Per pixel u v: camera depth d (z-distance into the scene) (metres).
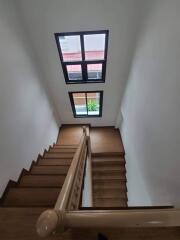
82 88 4.75
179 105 1.54
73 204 1.15
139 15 2.93
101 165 4.98
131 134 3.88
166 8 1.77
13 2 2.70
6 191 2.07
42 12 3.03
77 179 1.48
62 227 0.60
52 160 3.42
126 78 4.31
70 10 3.04
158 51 2.03
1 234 1.33
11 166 2.31
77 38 3.57
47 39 3.47
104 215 0.60
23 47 2.99
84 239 1.05
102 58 4.00
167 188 1.88
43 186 2.31
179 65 1.52
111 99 5.13
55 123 5.48
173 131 1.69
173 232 1.10
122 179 4.69
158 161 2.12
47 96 4.47
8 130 2.28
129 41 3.52
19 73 2.74
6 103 2.26
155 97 2.17
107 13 3.08
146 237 1.09
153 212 0.59
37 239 1.28
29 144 3.02
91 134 6.04
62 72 4.23
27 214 1.48
